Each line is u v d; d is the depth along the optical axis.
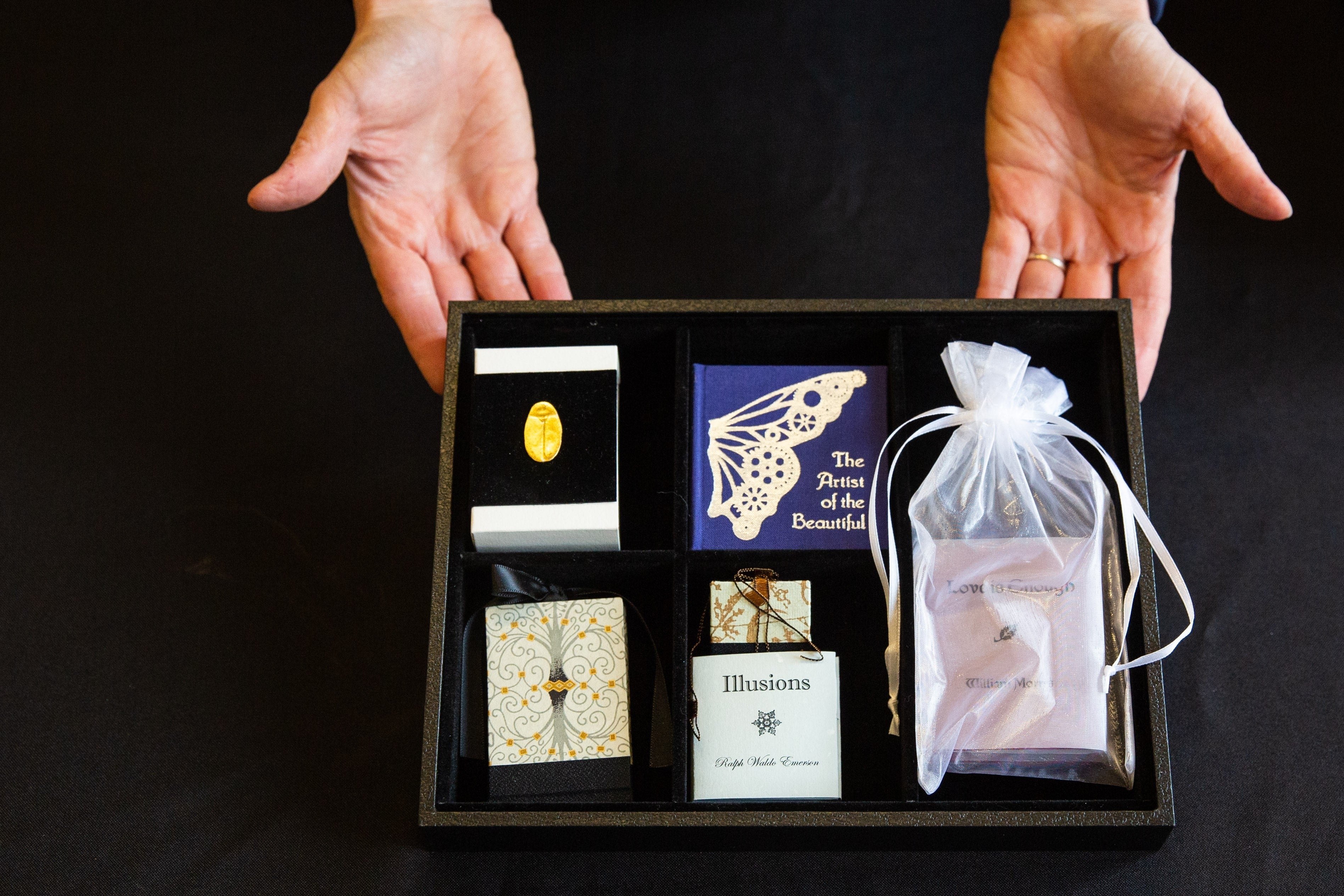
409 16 0.76
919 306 0.72
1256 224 0.83
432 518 0.77
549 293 0.79
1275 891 0.69
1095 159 0.77
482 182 0.79
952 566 0.69
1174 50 0.87
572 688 0.70
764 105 0.87
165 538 0.77
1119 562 0.70
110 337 0.81
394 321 0.81
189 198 0.85
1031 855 0.70
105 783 0.72
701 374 0.74
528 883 0.70
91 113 0.88
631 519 0.75
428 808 0.66
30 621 0.75
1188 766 0.72
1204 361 0.80
